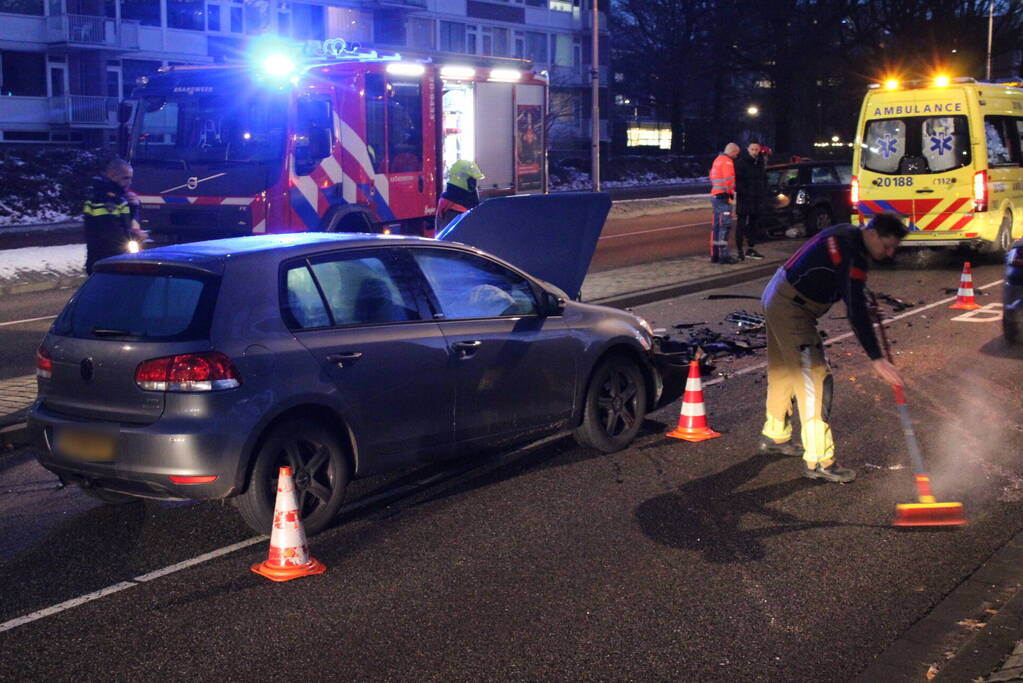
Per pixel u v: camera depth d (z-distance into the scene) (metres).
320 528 5.92
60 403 5.88
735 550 5.62
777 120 64.88
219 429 5.45
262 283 5.80
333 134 15.23
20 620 4.86
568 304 7.38
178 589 5.20
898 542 5.72
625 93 68.50
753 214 18.66
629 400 7.70
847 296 6.37
